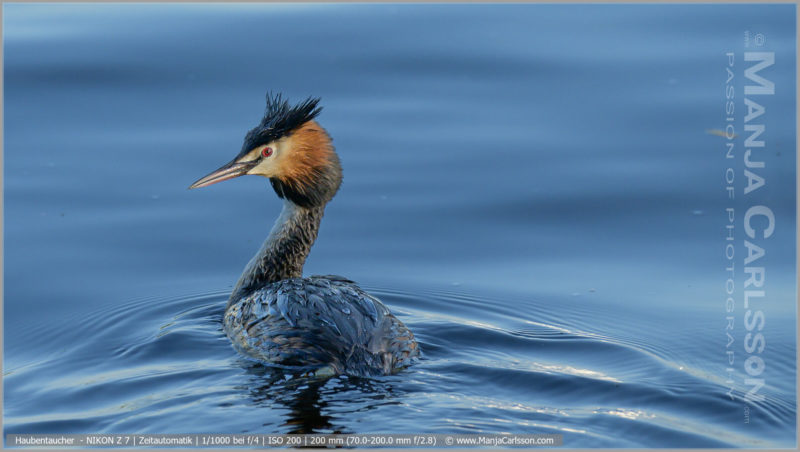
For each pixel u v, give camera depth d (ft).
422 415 41.04
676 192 69.05
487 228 66.33
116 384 45.21
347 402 42.11
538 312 56.24
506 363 47.39
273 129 54.03
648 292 58.49
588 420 41.16
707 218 66.44
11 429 40.98
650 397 43.80
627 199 68.64
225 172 53.72
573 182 70.59
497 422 40.68
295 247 55.36
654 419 41.47
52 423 41.50
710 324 54.08
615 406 42.88
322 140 54.70
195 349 49.29
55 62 83.35
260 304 49.80
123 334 52.65
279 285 50.70
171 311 55.98
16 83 81.05
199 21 91.04
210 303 57.06
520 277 60.85
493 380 45.14
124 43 86.43
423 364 46.75
